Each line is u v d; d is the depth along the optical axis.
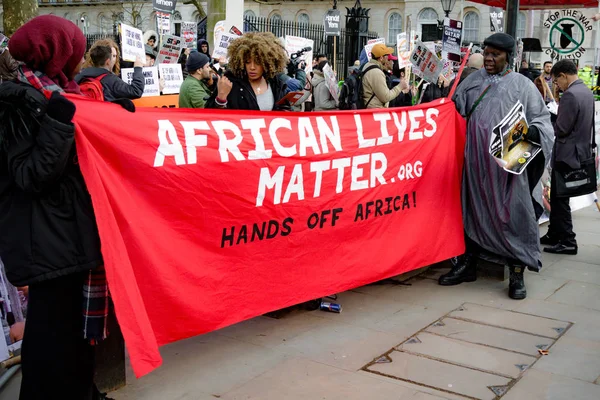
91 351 2.71
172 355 3.84
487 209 5.03
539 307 4.77
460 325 4.38
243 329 4.26
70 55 2.66
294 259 3.96
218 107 4.38
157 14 11.24
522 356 3.89
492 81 5.03
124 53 7.85
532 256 4.88
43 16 2.61
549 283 5.38
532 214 4.86
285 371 3.64
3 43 4.97
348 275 4.34
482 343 4.08
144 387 3.43
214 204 3.41
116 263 2.61
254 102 4.46
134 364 2.66
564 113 6.06
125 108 2.95
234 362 3.75
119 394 3.35
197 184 3.31
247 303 3.68
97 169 2.83
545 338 4.18
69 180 2.57
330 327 4.32
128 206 3.00
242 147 3.56
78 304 2.62
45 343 2.56
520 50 12.71
